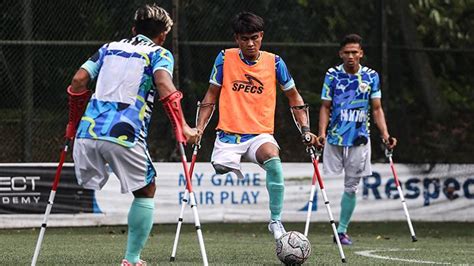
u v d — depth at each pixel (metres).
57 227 30.97
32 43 32.31
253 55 19.62
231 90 19.69
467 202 34.25
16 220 30.59
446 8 38.88
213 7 33.69
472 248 23.89
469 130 35.78
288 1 34.44
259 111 19.58
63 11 32.62
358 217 33.38
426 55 35.69
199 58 33.47
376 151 34.91
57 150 32.69
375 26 34.50
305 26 34.59
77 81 15.01
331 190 33.16
